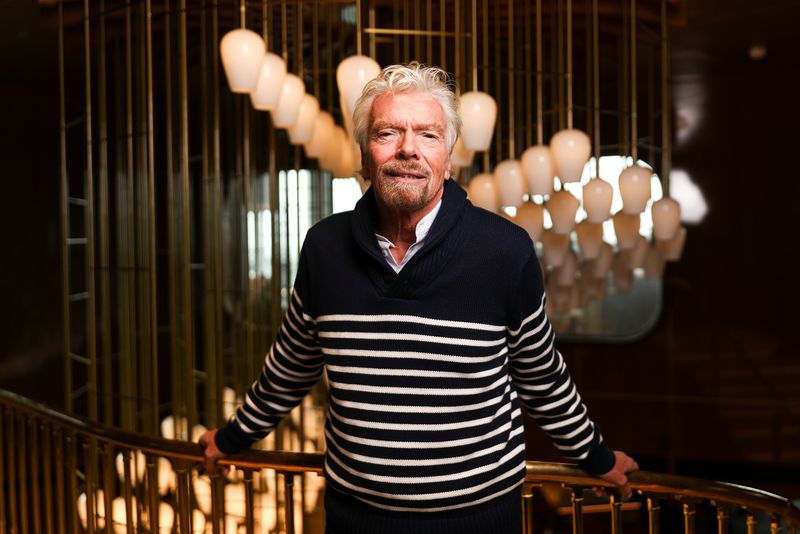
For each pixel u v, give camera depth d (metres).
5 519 3.22
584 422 1.64
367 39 3.24
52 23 4.25
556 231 3.34
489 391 1.47
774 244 6.02
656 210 3.42
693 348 6.28
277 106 3.21
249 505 2.06
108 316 3.89
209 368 4.44
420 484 1.46
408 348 1.43
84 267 6.48
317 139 3.72
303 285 1.59
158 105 6.34
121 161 4.57
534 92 5.46
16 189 6.28
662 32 3.74
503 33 4.49
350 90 2.84
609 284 6.45
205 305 4.34
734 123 6.06
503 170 3.12
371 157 1.46
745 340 6.13
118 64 4.50
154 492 2.28
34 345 6.37
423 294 1.42
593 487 1.92
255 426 1.83
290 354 1.69
